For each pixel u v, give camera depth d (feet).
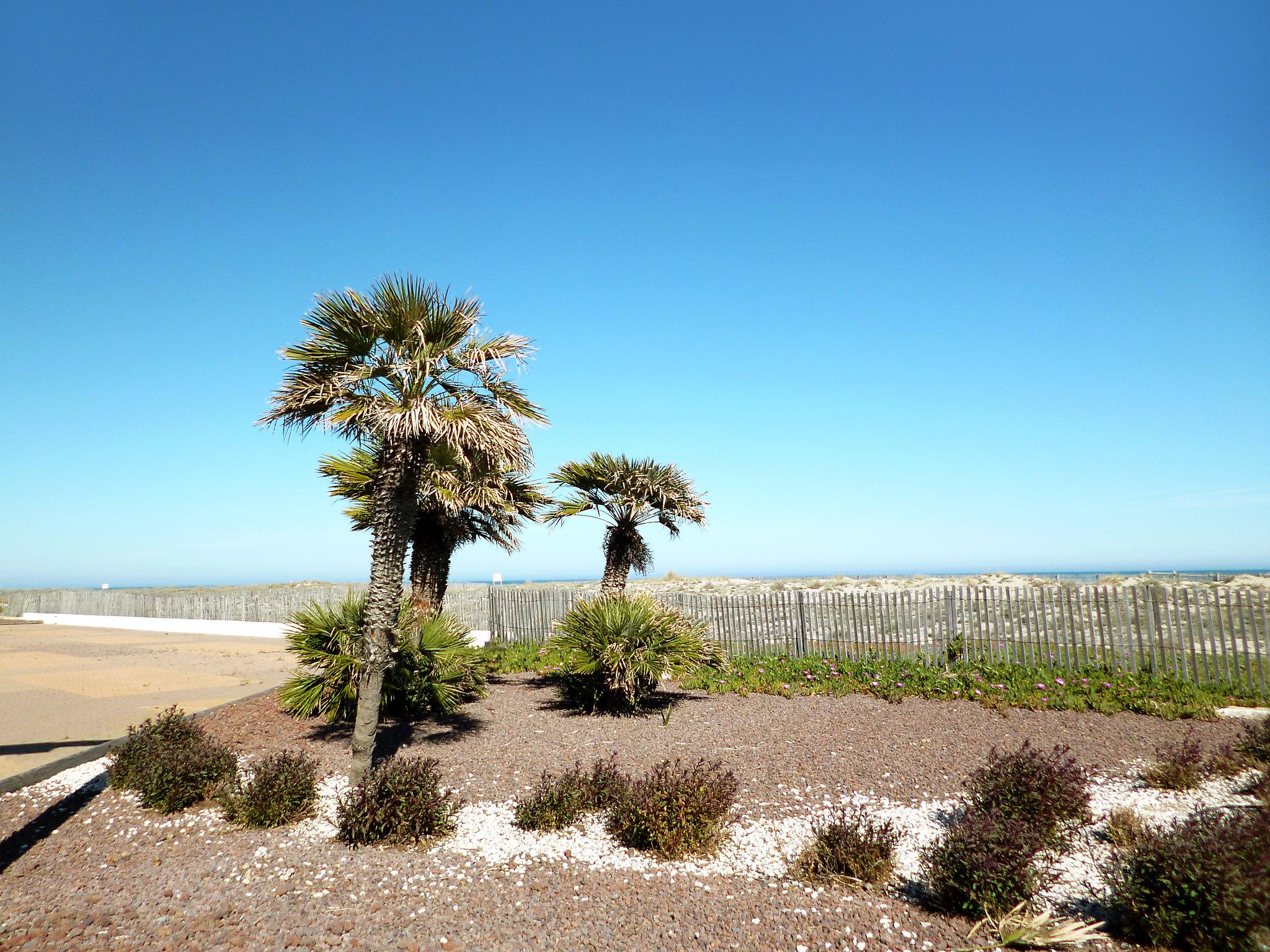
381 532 21.29
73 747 25.20
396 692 29.53
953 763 21.95
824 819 17.89
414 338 22.09
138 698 35.27
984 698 30.81
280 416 21.91
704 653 33.86
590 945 12.20
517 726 28.30
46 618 107.34
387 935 12.51
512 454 22.11
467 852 16.46
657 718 29.48
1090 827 16.79
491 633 56.29
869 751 23.39
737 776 21.20
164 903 13.88
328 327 21.90
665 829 15.94
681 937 12.47
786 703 31.78
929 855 14.76
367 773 20.34
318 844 17.01
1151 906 12.09
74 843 17.48
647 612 32.53
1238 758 20.65
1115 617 34.55
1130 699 29.17
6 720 30.04
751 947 12.11
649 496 36.06
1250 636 33.01
